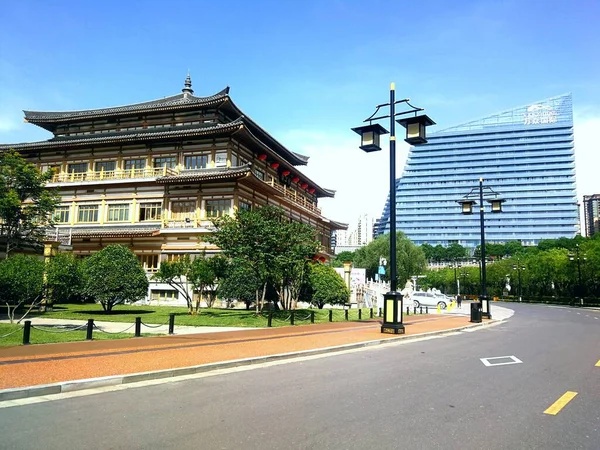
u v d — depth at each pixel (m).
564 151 173.12
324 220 60.81
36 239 31.84
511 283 93.25
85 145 44.53
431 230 180.88
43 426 6.42
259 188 42.22
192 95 49.16
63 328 19.12
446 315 37.19
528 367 11.68
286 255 26.06
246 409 7.34
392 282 19.67
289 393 8.48
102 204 43.94
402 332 19.22
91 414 7.04
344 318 28.11
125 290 28.23
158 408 7.40
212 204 40.00
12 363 10.73
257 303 27.27
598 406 7.75
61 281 19.94
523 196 173.50
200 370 10.65
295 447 5.60
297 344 15.19
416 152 188.50
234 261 28.38
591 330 24.27
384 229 192.12
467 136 183.25
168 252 40.00
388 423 6.60
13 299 19.44
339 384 9.31
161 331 19.41
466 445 5.74
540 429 6.44
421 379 9.91
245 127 39.53
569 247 109.62
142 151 43.94
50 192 31.44
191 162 42.34
